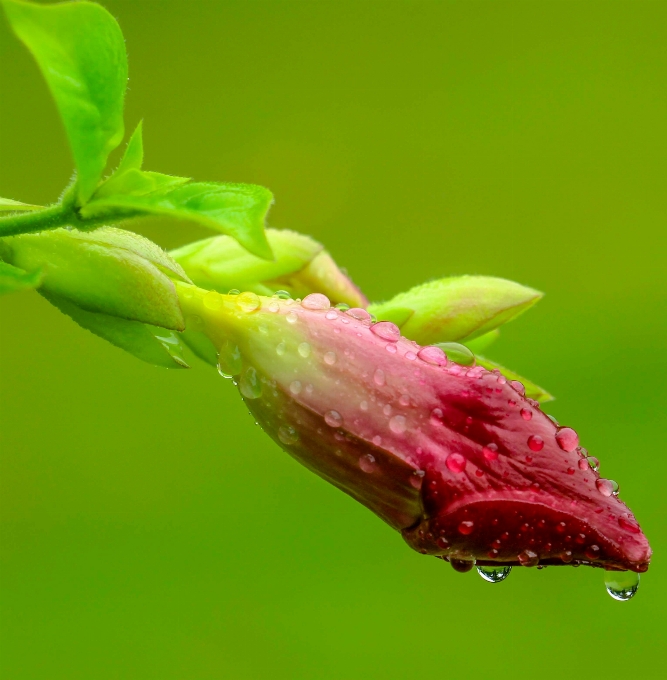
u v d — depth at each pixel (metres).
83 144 0.31
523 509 0.32
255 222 0.31
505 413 0.32
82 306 0.32
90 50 0.31
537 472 0.32
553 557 0.32
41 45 0.31
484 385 0.32
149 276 0.32
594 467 0.32
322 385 0.32
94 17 0.31
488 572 0.32
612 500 0.32
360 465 0.32
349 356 0.32
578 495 0.32
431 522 0.32
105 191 0.32
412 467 0.32
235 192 0.31
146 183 0.32
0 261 0.32
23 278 0.32
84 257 0.32
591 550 0.32
